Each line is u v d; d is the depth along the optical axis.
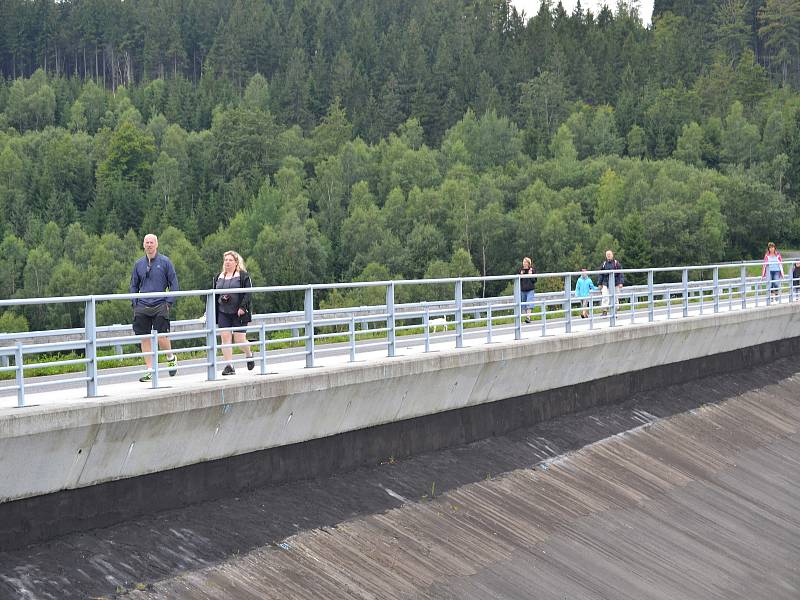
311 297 17.25
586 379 25.34
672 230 115.12
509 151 150.00
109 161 142.38
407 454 19.70
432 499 18.61
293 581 14.82
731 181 127.31
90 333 13.76
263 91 184.62
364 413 18.28
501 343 21.86
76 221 120.94
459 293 20.81
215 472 15.80
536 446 22.50
